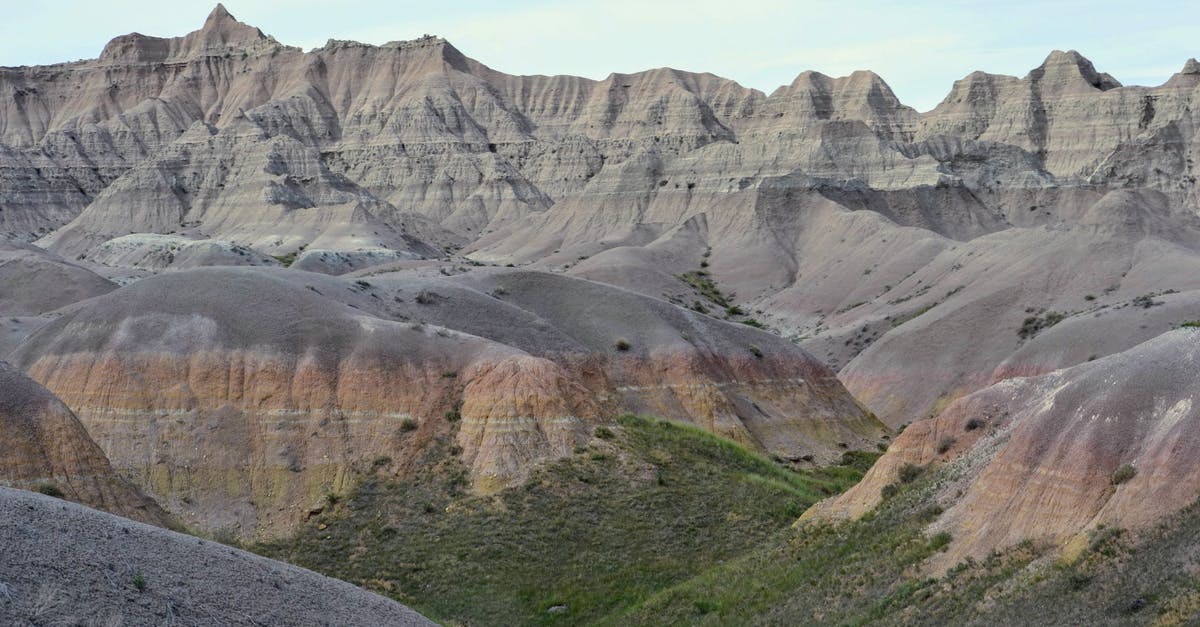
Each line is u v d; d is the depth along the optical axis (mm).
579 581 62625
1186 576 39375
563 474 72562
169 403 77312
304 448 75750
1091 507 45312
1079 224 160000
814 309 190500
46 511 35844
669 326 104750
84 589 32094
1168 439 44688
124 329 80938
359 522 70438
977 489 50312
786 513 69812
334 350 80312
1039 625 40750
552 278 110312
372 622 38750
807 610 50344
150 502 67000
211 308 81938
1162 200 168125
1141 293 134250
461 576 63844
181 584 35000
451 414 77188
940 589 46281
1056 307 138625
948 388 132250
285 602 37094
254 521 72000
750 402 102750
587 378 93125
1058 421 49094
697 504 70750
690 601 56531
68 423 65188
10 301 149500
